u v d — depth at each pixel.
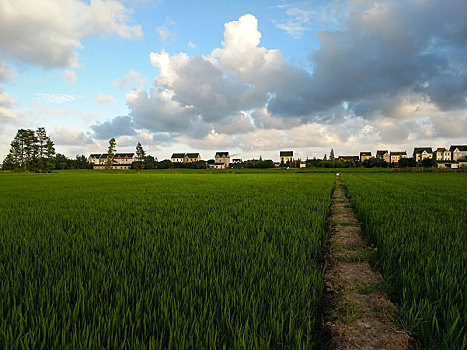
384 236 5.34
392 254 4.36
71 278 3.42
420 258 4.09
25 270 3.67
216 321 2.54
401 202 11.30
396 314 2.86
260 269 3.70
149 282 3.33
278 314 2.60
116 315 2.52
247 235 5.85
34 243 5.10
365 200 11.84
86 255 4.34
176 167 148.38
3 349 2.09
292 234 5.78
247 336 2.23
